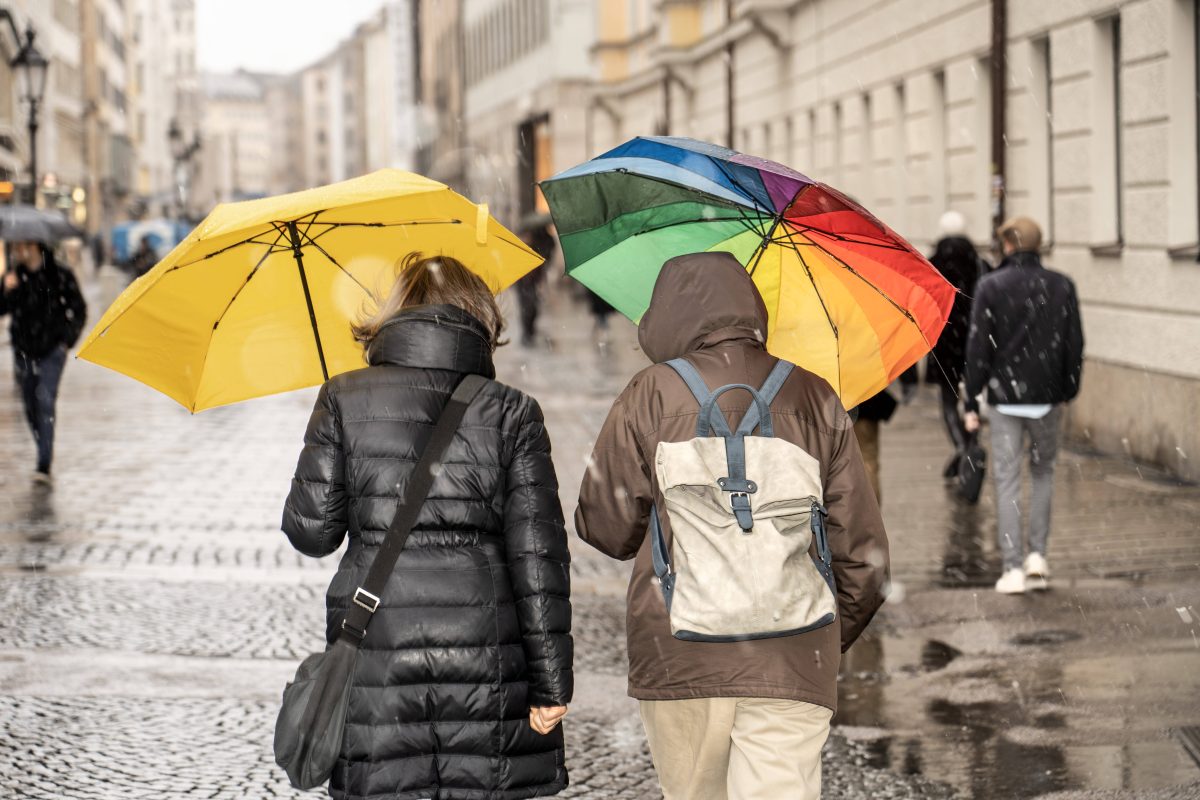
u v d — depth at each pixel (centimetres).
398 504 438
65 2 7688
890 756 677
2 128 5462
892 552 1134
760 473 419
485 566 440
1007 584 990
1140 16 1599
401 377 448
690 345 450
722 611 407
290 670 821
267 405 2280
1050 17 1847
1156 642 866
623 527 442
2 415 2058
